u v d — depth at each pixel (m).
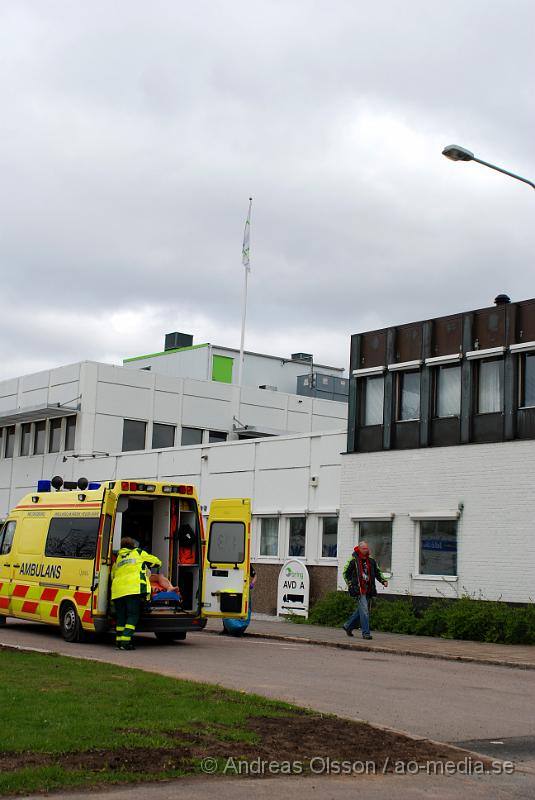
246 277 47.41
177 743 8.63
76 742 8.34
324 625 25.56
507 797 7.77
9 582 20.83
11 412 41.16
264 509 30.58
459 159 18.70
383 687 13.55
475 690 13.75
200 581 18.91
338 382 58.84
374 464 26.67
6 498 44.03
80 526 18.81
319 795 7.47
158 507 19.42
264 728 9.49
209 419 42.56
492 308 24.53
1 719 9.16
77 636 18.30
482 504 23.83
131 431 40.56
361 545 22.02
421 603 24.78
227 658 16.45
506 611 22.02
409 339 26.52
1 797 6.85
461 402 24.80
